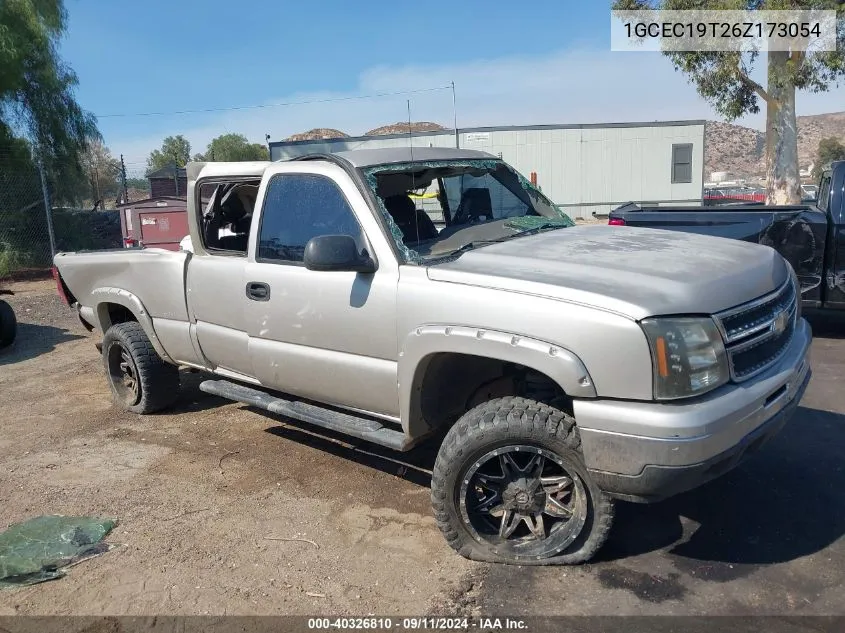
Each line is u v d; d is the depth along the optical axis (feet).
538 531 11.12
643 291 9.93
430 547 12.00
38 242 60.03
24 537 12.78
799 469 14.21
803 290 24.91
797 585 10.40
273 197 14.05
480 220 15.03
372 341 12.29
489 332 10.55
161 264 16.97
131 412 19.81
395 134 76.59
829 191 24.41
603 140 87.86
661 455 9.34
